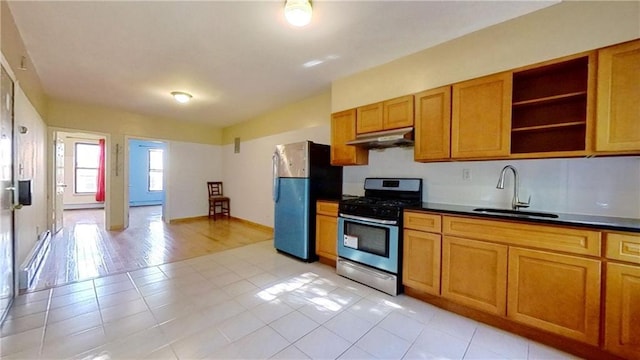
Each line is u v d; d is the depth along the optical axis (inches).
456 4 77.9
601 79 66.7
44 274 111.8
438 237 85.4
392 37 95.9
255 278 110.7
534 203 85.4
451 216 82.5
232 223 231.1
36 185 131.6
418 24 87.9
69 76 133.7
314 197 132.5
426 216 88.4
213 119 233.0
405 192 114.5
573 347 65.1
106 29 91.2
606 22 70.5
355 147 123.4
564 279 64.1
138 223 227.5
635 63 63.1
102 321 77.1
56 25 88.7
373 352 65.4
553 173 82.4
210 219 248.4
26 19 85.4
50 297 91.3
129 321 77.4
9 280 84.2
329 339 70.2
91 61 116.3
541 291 67.2
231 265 126.2
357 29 90.9
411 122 102.6
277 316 81.2
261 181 216.8
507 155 81.4
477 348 67.2
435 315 82.7
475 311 80.1
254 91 157.3
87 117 189.0
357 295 95.8
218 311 83.7
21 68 96.8
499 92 83.0
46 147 170.4
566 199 80.1
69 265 123.2
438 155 95.2
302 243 131.2
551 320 65.8
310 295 95.6
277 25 88.7
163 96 167.2
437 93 95.8
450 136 92.4
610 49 65.8
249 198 231.0
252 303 89.3
